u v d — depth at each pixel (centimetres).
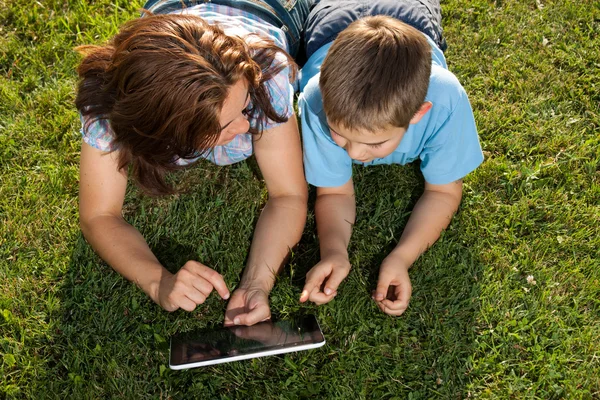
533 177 256
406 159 242
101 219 212
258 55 182
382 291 211
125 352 210
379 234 241
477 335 217
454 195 234
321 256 222
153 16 160
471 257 233
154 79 146
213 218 247
